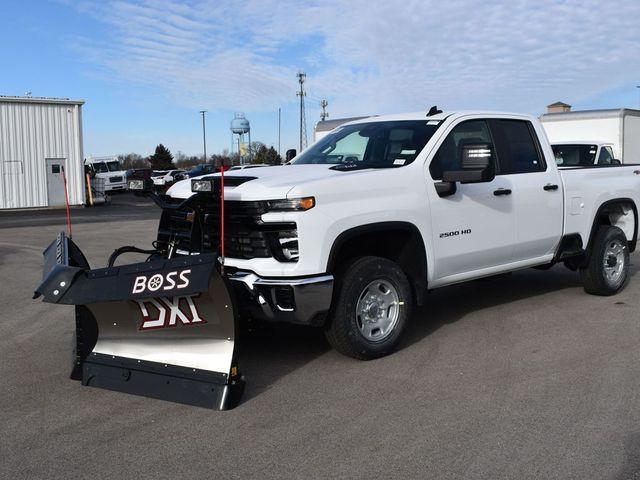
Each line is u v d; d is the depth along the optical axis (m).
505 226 6.37
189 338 4.54
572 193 7.15
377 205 5.21
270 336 6.22
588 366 5.19
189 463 3.62
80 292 4.39
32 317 7.14
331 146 6.50
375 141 6.17
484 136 6.40
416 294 5.69
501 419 4.16
